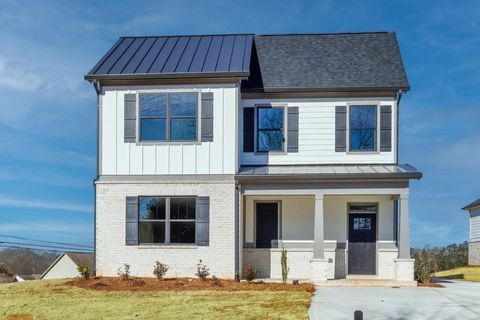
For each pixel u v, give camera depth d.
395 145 18.98
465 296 14.65
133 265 18.06
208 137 18.22
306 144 19.34
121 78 18.20
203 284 16.34
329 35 22.14
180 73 18.03
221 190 17.95
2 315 12.50
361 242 19.25
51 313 12.57
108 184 18.34
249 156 19.50
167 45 20.98
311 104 19.42
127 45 21.09
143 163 18.34
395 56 20.59
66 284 16.31
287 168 18.86
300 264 18.97
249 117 19.59
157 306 13.09
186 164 18.23
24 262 50.91
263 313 12.13
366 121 19.20
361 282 17.06
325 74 19.94
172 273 17.91
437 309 12.75
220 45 20.67
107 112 18.56
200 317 11.88
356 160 19.08
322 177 17.41
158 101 18.47
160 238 18.16
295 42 21.94
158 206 18.25
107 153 18.50
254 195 18.64
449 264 37.06
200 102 18.28
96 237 18.23
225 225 17.88
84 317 12.15
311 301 13.59
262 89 19.33
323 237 18.69
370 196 19.28
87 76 18.19
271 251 19.03
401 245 17.34
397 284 16.89
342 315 11.97
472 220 40.25
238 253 17.92
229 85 18.27
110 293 14.88
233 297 14.16
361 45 21.45
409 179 17.34
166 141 18.31
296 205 19.50
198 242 17.91
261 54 21.38
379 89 18.91
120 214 18.25
